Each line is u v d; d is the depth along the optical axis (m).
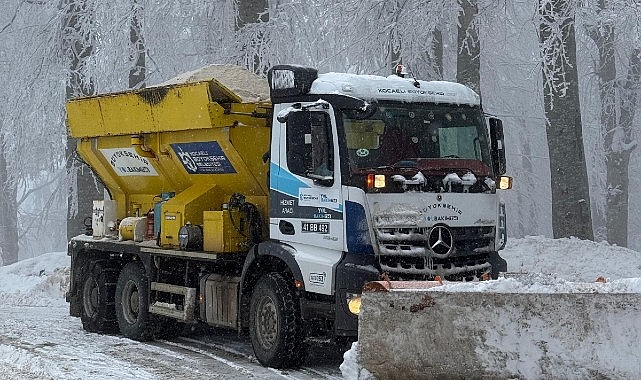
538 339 6.89
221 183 11.28
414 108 9.53
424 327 7.32
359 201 8.94
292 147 9.39
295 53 20.16
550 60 18.11
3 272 20.92
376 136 9.23
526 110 31.14
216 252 10.67
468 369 7.12
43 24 22.56
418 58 19.72
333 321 9.37
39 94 22.30
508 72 29.50
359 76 9.51
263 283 9.91
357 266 8.89
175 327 12.15
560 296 6.86
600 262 15.77
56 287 18.30
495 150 10.01
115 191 13.73
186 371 9.64
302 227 9.46
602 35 25.02
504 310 7.02
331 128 9.17
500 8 20.30
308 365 9.96
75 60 22.16
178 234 11.27
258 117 10.63
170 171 12.05
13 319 14.41
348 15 19.12
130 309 12.40
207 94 10.54
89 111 13.07
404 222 8.98
